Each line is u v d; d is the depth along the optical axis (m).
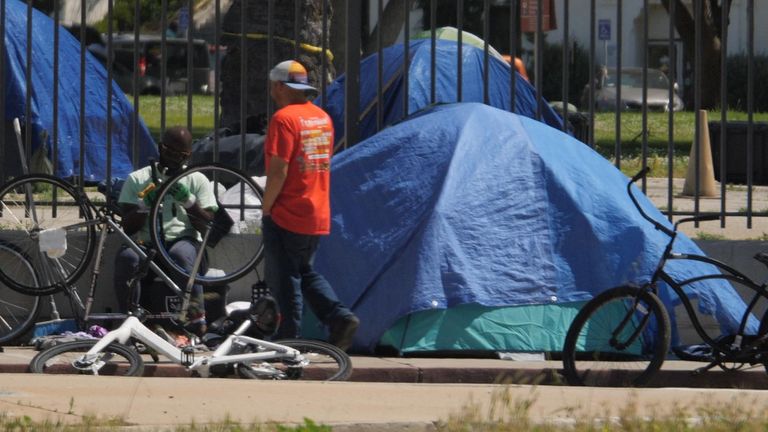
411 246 34.47
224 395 25.72
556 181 35.50
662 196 55.69
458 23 38.16
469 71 47.53
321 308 31.41
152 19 157.75
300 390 26.55
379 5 38.69
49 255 33.75
